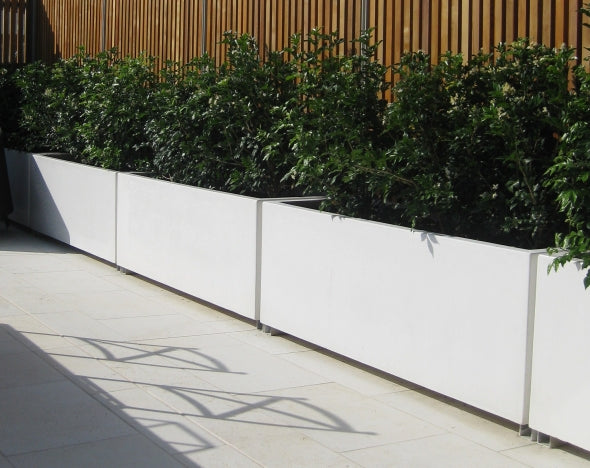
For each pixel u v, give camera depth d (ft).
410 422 16.35
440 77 18.99
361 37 21.86
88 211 31.83
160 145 28.71
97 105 32.07
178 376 18.74
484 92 18.80
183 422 16.02
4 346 20.58
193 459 14.34
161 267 27.02
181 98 27.63
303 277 20.77
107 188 30.32
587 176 14.26
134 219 28.55
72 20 43.21
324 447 14.99
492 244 16.07
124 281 28.55
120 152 31.30
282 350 21.01
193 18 32.78
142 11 36.52
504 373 15.72
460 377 16.62
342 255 19.48
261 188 25.27
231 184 25.77
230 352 20.68
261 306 22.43
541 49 17.88
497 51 19.61
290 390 18.03
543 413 15.14
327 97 20.89
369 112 20.81
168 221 26.50
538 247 17.38
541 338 15.11
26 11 47.83
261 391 17.90
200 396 17.47
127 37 37.78
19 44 47.96
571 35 18.97
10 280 28.07
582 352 14.39
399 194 19.58
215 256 24.20
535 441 15.49
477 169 18.34
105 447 14.74
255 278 22.54
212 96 25.89
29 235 37.35
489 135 18.22
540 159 17.30
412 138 19.03
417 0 22.71
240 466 14.11
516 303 15.43
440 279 16.97
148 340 21.53
